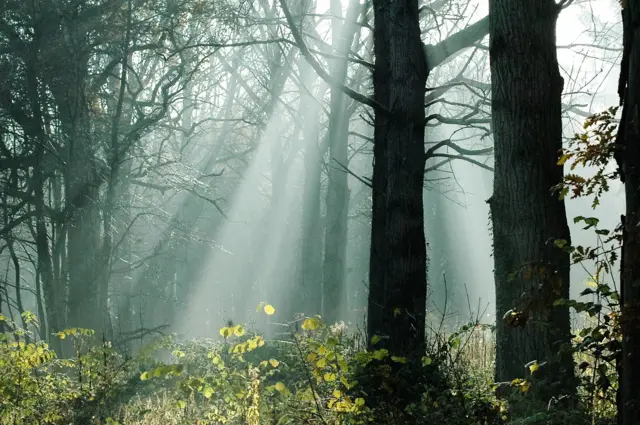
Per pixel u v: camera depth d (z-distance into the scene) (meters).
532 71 10.64
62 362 12.03
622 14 5.35
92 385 11.69
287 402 8.67
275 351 14.92
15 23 25.30
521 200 10.46
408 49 13.62
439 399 8.15
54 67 24.83
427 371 9.38
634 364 5.12
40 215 26.36
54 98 26.17
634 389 5.12
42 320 27.56
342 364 8.10
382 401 8.43
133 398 11.97
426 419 7.90
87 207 25.34
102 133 26.94
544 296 6.24
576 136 5.77
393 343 12.98
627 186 5.25
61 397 10.86
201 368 11.35
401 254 13.38
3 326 26.50
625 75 5.42
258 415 8.66
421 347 12.11
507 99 10.68
